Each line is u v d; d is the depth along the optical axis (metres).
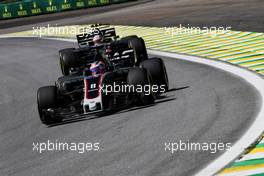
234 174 24.70
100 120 38.59
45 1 161.38
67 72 53.78
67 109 41.38
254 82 43.28
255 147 27.59
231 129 31.23
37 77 65.12
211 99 39.53
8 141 37.72
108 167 28.20
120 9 142.38
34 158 32.19
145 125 34.97
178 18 97.75
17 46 100.25
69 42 93.56
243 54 56.91
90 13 143.88
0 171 30.86
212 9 102.88
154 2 147.62
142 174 26.44
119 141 32.47
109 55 47.84
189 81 47.91
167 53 66.38
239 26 75.94
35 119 43.50
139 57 52.16
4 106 51.59
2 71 74.50
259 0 104.88
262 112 33.88
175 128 33.19
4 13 162.00
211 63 54.97
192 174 25.47
